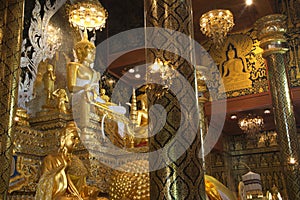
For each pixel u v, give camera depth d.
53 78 7.64
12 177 5.61
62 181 4.64
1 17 4.69
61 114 6.66
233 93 12.19
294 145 8.57
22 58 7.63
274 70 9.07
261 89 11.94
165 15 3.02
